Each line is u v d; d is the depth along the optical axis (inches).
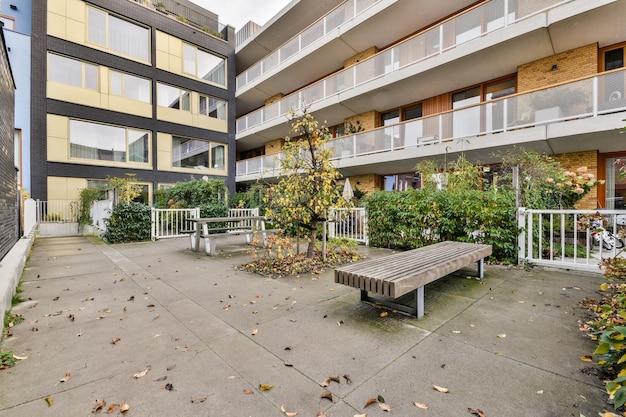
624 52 357.1
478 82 465.1
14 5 514.0
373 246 312.5
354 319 128.8
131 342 109.0
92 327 121.9
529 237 213.2
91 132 556.1
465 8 471.2
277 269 215.2
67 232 496.1
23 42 486.3
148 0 664.4
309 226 245.9
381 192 309.0
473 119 396.2
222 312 138.0
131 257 269.4
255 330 118.4
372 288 119.6
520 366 91.2
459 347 103.3
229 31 772.0
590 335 107.1
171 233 400.2
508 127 367.2
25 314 135.5
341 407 74.7
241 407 74.8
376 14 491.2
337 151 568.1
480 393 79.0
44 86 502.9
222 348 104.3
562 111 327.9
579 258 229.1
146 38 625.0
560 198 285.1
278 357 98.3
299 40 637.3
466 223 235.5
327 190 231.6
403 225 277.3
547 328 116.6
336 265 230.1
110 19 575.5
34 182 491.8
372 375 87.8
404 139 468.1
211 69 736.3
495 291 162.1
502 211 218.7
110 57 571.2
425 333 114.4
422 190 270.8
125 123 590.6
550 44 370.0
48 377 87.3
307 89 626.8
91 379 86.5
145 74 616.1
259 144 853.8
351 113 605.6
